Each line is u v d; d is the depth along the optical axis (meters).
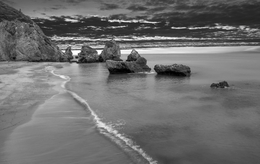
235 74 29.88
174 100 16.66
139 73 32.22
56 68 40.31
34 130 10.25
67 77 29.17
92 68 40.94
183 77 27.81
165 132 10.31
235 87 21.08
